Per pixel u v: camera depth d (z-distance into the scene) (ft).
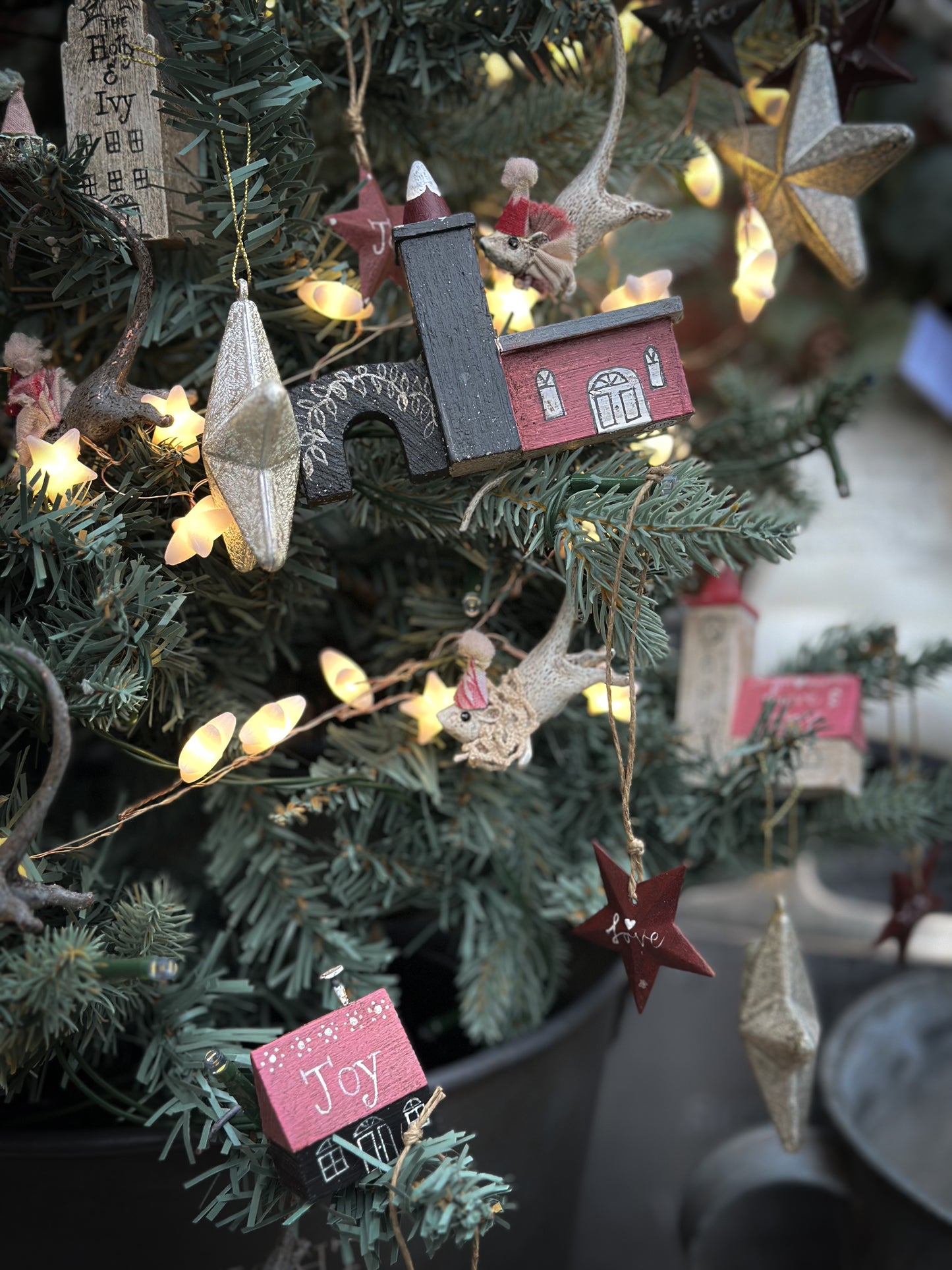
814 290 3.88
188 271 1.64
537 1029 1.83
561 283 1.53
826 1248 2.74
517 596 1.83
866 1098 2.34
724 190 3.26
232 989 1.60
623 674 1.59
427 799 1.83
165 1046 1.54
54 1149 1.56
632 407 1.44
